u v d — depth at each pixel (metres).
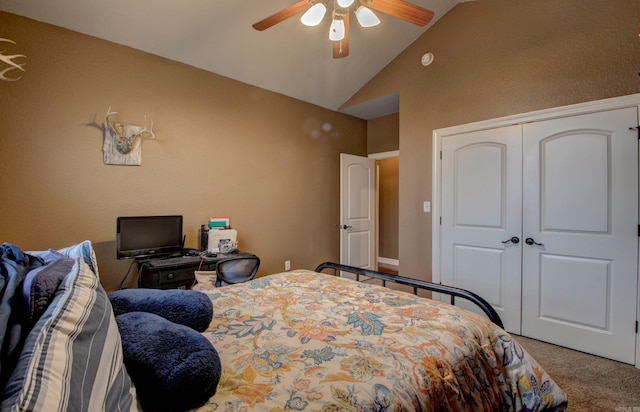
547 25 2.56
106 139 2.60
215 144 3.29
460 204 3.08
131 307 1.14
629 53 2.21
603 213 2.31
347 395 0.79
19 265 0.87
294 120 4.06
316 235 4.34
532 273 2.64
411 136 3.50
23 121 2.25
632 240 2.20
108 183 2.62
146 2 2.38
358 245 4.79
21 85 2.24
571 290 2.45
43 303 0.65
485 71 2.92
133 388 0.74
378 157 4.98
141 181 2.80
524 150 2.68
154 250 2.67
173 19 2.57
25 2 2.18
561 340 2.49
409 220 3.50
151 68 2.84
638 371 2.10
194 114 3.13
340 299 1.56
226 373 0.90
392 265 5.96
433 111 3.30
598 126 2.32
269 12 2.71
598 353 2.32
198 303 1.21
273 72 3.50
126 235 2.51
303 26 2.96
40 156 2.32
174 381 0.71
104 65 2.59
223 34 2.84
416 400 0.83
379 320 1.27
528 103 2.66
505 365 1.23
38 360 0.51
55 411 0.46
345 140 4.75
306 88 3.92
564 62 2.48
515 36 2.74
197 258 2.70
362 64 3.70
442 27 3.24
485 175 2.91
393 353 1.00
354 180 4.73
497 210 2.84
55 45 2.37
